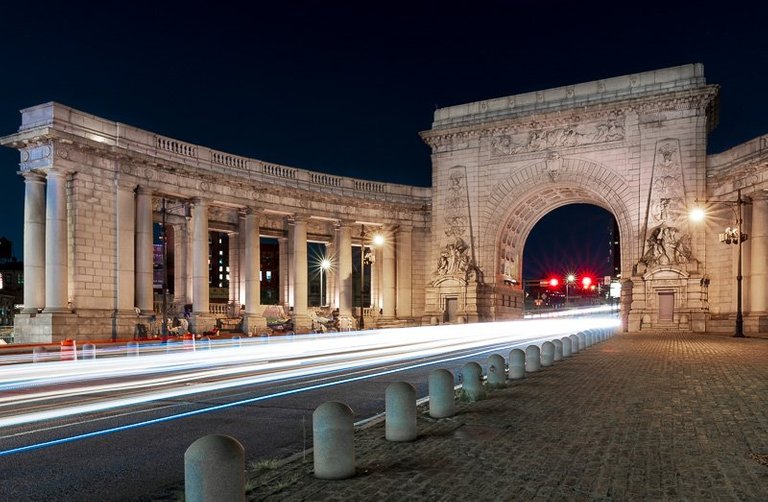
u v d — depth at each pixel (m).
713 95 52.75
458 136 64.12
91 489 8.46
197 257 48.66
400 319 65.94
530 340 44.69
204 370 23.45
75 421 13.07
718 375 18.41
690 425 11.19
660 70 55.41
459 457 9.18
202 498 5.95
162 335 41.31
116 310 42.03
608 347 31.48
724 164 52.06
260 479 8.27
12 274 114.56
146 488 8.47
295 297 57.03
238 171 53.16
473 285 61.09
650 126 55.22
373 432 11.01
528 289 136.38
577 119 58.56
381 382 19.11
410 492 7.61
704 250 52.47
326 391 17.17
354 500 7.37
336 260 63.34
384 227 66.81
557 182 59.34
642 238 54.62
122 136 43.59
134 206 44.31
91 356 30.34
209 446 6.07
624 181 56.03
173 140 47.66
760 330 45.81
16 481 8.88
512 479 8.05
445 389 12.27
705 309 51.66
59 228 38.69
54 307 38.34
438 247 64.44
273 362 26.94
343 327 58.44
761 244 46.28
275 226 61.56
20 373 22.44
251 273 52.81
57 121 39.06
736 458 8.91
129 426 12.51
